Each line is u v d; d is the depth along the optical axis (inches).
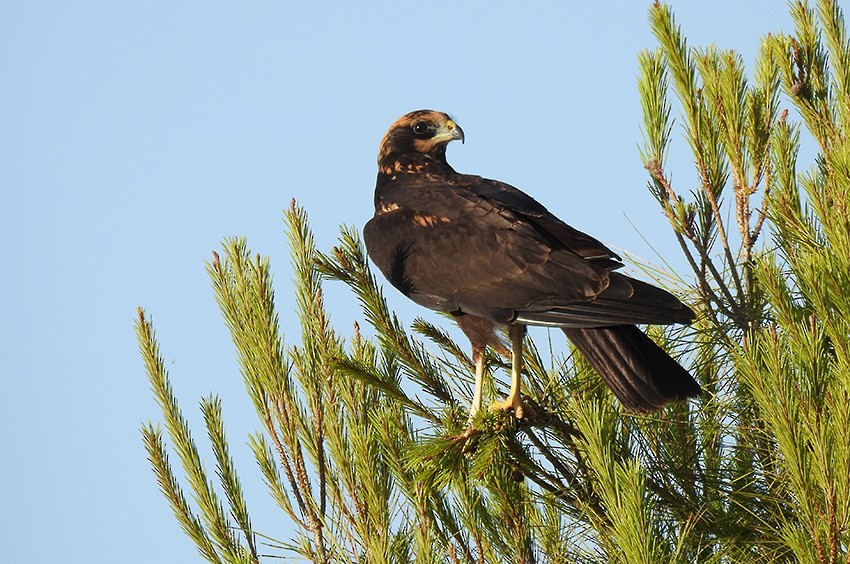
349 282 439.8
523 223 494.3
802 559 304.2
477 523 372.5
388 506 380.5
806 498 300.2
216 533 385.1
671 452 413.1
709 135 434.0
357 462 375.2
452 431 398.9
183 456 390.9
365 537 374.9
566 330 441.1
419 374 436.8
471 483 376.8
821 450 295.6
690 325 427.5
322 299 408.5
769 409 303.4
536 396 447.8
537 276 468.4
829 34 470.9
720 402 414.3
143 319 399.9
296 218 415.8
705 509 391.9
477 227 501.4
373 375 408.2
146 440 392.8
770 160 432.8
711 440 415.5
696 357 434.9
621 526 303.3
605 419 345.4
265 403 393.7
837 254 324.2
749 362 309.9
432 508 383.9
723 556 383.2
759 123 430.0
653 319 410.6
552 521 396.8
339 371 401.1
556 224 496.1
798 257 403.5
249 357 393.4
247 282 398.3
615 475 309.6
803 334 311.9
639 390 410.9
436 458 372.5
